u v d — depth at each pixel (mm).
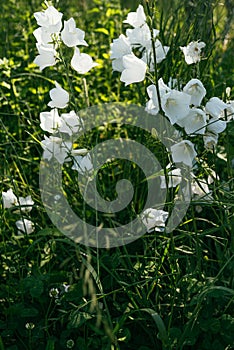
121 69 1197
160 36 1336
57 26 1168
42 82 1661
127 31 1193
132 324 1176
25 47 1831
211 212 1316
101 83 1754
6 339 1168
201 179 1224
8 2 2035
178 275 1144
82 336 1161
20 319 1162
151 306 1163
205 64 1310
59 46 1188
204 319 1123
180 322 1146
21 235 1298
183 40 1374
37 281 1165
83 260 1078
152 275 1202
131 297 1116
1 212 1291
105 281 1190
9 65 1596
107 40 1856
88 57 1203
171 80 1212
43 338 1161
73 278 1236
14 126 1600
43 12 1199
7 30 1853
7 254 1295
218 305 1153
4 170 1357
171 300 1153
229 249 1187
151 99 1114
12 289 1205
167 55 1312
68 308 1171
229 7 1452
